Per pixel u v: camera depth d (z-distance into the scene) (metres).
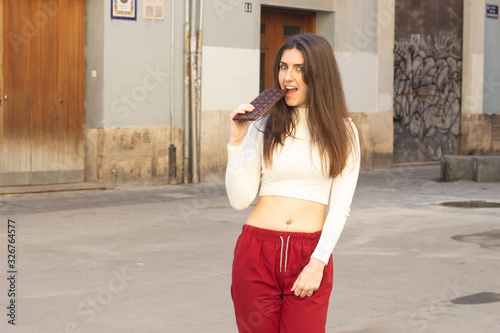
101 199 11.53
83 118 12.90
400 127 17.92
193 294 5.75
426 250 7.57
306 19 16.47
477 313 5.24
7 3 11.83
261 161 3.03
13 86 11.97
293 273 2.94
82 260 7.04
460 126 19.55
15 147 12.05
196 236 8.39
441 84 18.89
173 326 4.89
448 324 4.96
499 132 20.38
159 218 9.70
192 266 6.80
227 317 5.12
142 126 13.20
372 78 16.92
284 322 2.96
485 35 19.88
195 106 13.80
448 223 9.35
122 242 8.01
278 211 2.97
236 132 2.92
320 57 2.96
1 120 11.87
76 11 12.68
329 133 2.93
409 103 18.09
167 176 13.59
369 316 5.15
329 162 2.94
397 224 9.24
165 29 13.44
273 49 15.98
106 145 12.71
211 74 14.08
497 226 9.15
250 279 2.96
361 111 16.70
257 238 2.96
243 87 14.56
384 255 7.29
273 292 2.96
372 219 9.65
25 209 10.40
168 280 6.22
